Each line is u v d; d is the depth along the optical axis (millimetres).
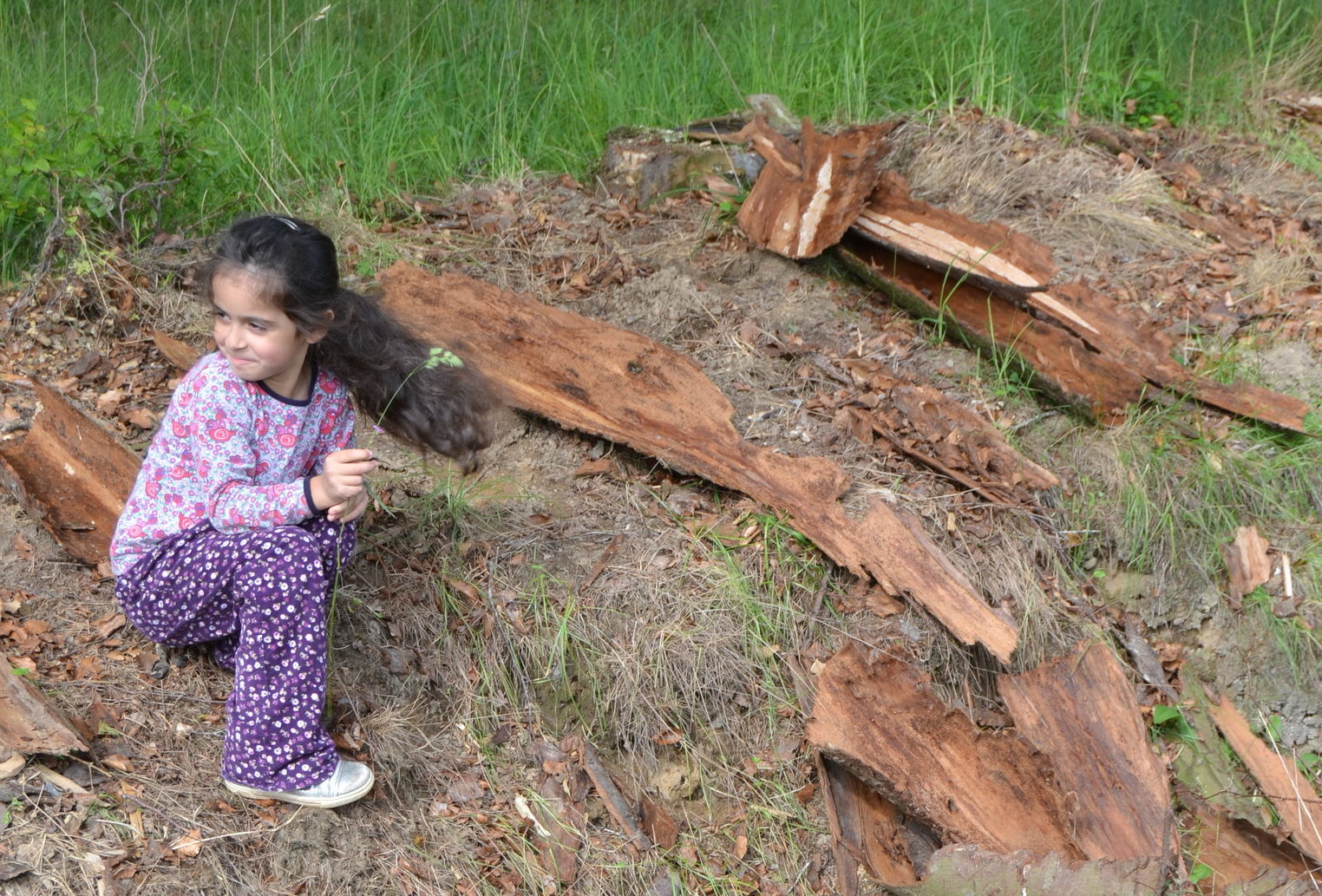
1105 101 6559
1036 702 3514
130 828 2641
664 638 3480
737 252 5141
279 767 2730
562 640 3389
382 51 6422
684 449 3941
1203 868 3377
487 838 3000
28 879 2475
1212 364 4715
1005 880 3004
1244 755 3709
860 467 4051
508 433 4062
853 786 3340
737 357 4520
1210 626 4000
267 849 2721
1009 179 5742
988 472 4102
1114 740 3484
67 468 3420
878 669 3324
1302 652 3914
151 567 2748
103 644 3041
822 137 5102
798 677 3488
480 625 3398
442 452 3254
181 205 4891
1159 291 5180
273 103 5559
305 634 2668
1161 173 6074
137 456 3527
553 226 5273
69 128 4750
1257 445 4426
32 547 3256
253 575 2639
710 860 3195
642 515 3830
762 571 3684
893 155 5820
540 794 3137
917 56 6516
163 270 4555
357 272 4758
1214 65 6977
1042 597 3822
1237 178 6168
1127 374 4504
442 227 5254
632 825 3131
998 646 3457
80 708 2855
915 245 4871
